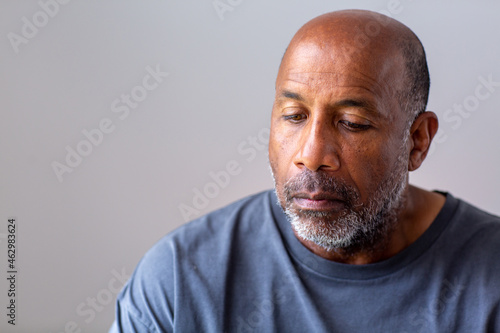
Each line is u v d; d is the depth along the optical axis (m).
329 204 0.81
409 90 0.87
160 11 1.66
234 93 1.69
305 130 0.82
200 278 0.94
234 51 1.66
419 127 0.93
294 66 0.83
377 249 0.91
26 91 1.74
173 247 0.99
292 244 0.95
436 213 0.97
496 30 1.54
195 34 1.66
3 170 1.79
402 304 0.90
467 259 0.92
